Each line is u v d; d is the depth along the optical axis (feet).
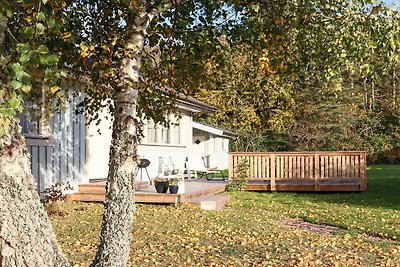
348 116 109.70
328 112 107.24
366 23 15.57
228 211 40.01
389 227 33.50
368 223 35.17
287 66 17.94
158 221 32.27
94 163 46.44
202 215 35.83
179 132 70.90
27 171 11.25
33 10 10.69
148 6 15.64
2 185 10.82
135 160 14.98
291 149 108.99
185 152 72.79
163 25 18.42
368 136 112.37
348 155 55.88
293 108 107.45
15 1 10.53
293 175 56.95
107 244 14.67
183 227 30.35
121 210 14.73
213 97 107.24
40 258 11.18
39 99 15.01
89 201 40.98
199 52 19.53
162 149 63.77
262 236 28.40
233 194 53.93
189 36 18.84
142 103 20.89
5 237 10.82
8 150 10.89
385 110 115.75
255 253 23.82
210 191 49.88
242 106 107.76
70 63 17.04
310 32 17.19
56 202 35.91
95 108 24.06
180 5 17.98
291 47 17.65
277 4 15.79
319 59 17.60
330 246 26.37
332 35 16.46
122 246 14.67
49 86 10.30
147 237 26.89
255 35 17.48
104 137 47.85
